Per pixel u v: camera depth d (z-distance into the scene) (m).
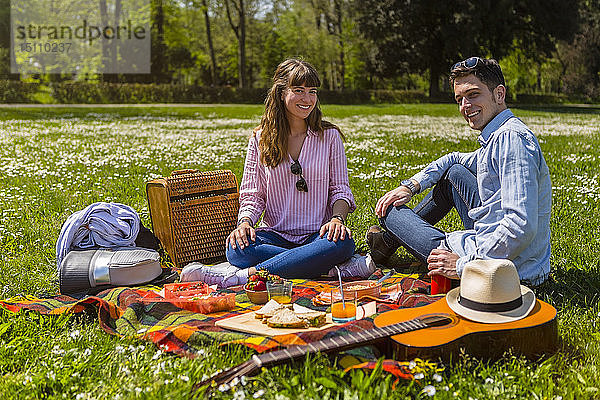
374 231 5.18
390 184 9.32
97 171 10.90
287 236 5.05
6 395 2.94
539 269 4.08
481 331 3.11
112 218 4.98
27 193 8.66
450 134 19.31
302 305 4.03
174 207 5.24
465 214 4.55
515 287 3.28
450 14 53.41
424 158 12.67
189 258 5.29
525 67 64.25
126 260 4.56
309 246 4.67
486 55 56.09
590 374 3.08
